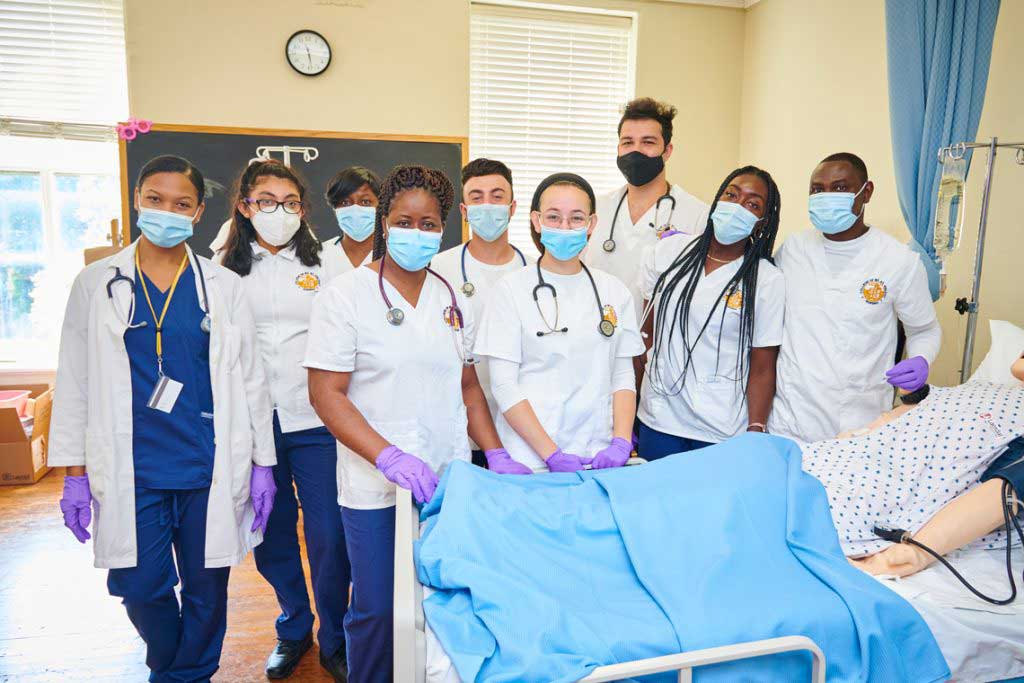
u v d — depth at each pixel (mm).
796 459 1348
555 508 1229
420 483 1290
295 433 1853
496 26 3936
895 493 1512
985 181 2127
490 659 930
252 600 2361
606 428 1657
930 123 2398
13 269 3963
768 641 959
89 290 1525
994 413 1570
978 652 1159
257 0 3434
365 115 3615
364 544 1444
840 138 3260
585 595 1051
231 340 1606
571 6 3877
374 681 1509
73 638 2121
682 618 995
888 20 2479
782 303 1852
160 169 1494
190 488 1568
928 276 2289
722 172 4121
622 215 2410
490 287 1891
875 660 1026
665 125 2287
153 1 3336
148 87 3379
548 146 4105
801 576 1115
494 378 1589
